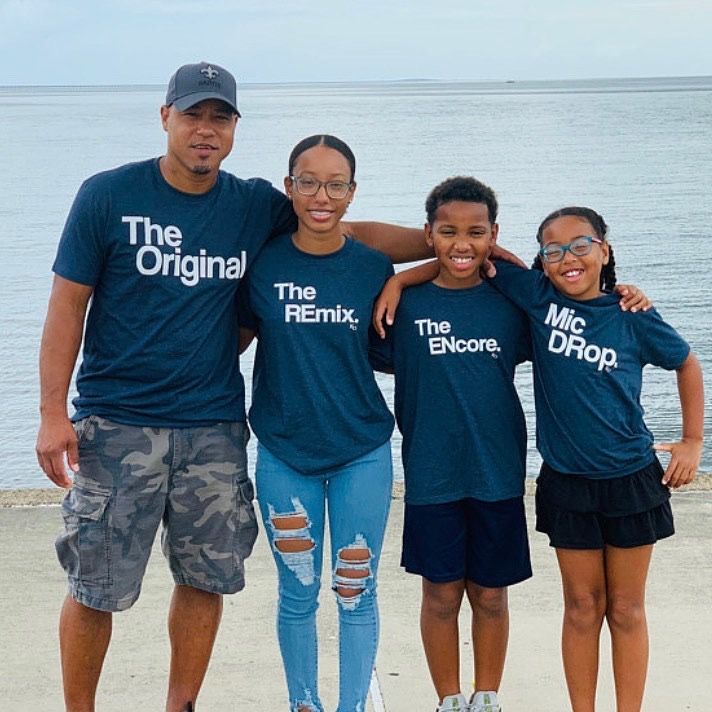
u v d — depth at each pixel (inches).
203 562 136.6
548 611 171.8
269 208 138.5
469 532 141.3
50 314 131.5
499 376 138.3
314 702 139.7
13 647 161.0
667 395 475.2
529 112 4739.2
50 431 130.1
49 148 2583.7
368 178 1656.0
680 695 147.4
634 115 4212.6
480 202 136.9
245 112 5319.9
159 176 132.4
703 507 213.0
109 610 132.6
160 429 132.8
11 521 208.7
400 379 141.3
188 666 141.6
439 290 140.0
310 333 134.6
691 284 745.0
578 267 132.4
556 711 144.9
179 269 131.2
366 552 136.7
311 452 135.5
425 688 151.2
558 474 134.4
